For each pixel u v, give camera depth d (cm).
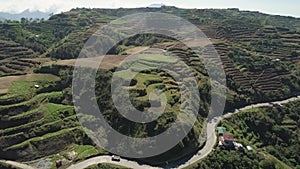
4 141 13238
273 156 15162
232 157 13275
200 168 12644
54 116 14938
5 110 14362
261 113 17850
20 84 17038
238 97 18675
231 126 16250
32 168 12388
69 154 13212
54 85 17525
